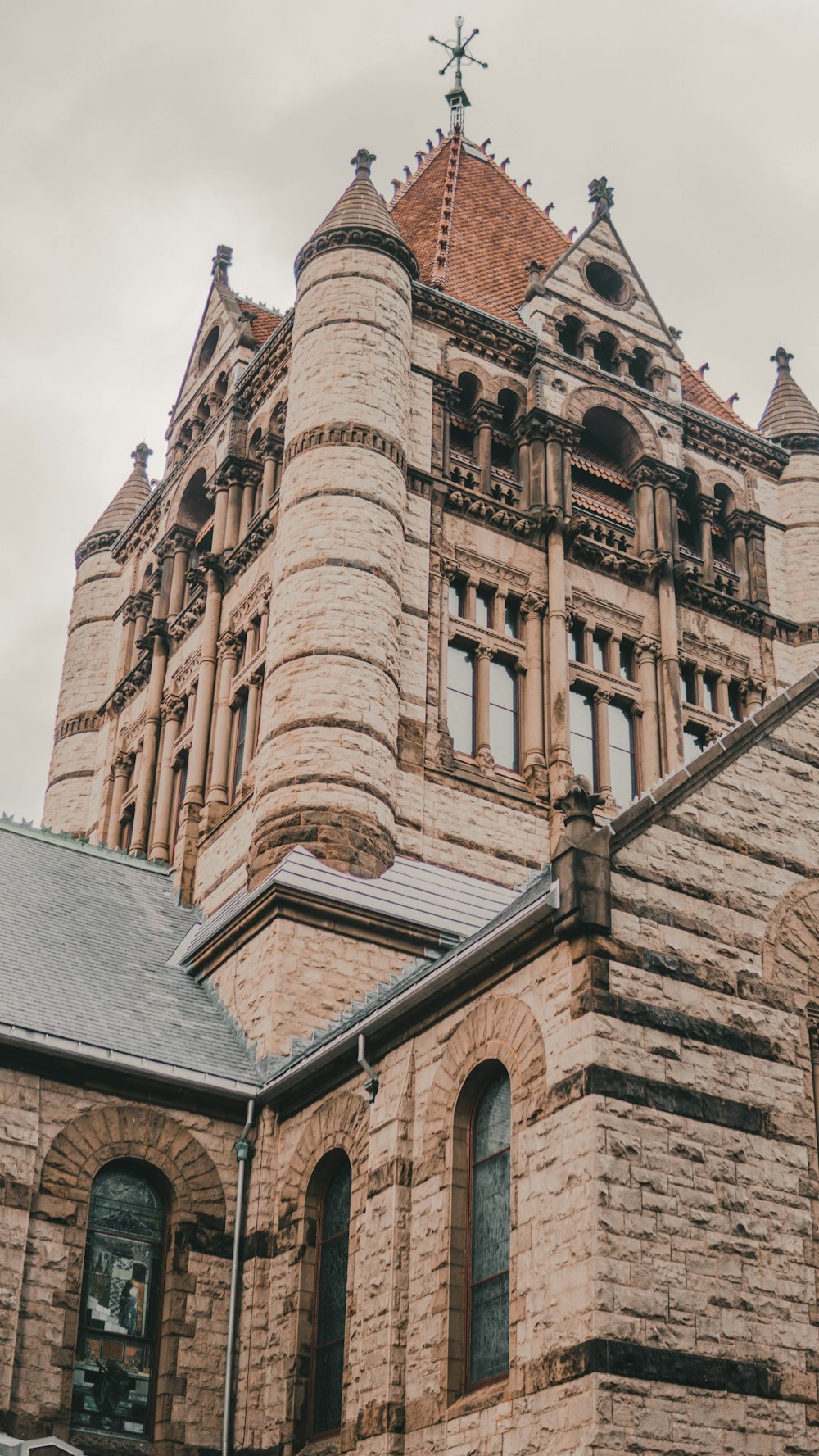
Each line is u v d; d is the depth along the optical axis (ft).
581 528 142.92
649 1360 70.33
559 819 129.39
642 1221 72.90
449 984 85.66
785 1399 72.79
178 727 148.46
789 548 156.87
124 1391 91.97
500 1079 83.20
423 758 126.72
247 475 149.38
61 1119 95.09
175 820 145.38
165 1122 98.48
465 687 133.90
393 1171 86.12
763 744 87.71
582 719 138.10
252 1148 99.81
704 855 82.79
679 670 142.31
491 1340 78.38
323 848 116.26
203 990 115.85
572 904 77.87
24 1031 94.48
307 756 119.85
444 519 137.18
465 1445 75.46
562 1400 70.33
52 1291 90.63
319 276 140.05
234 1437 91.76
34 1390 87.92
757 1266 74.84
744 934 82.17
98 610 178.29
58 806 168.66
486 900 121.90
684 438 155.02
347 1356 86.12
